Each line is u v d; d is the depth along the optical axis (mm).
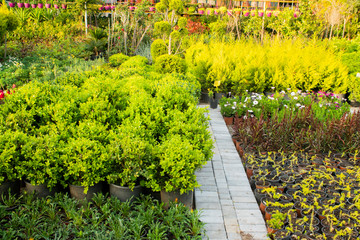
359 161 5266
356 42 12234
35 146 3664
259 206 4227
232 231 3570
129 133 3861
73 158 3564
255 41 14391
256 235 3514
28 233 3135
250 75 9375
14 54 12609
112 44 15664
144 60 12062
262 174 4793
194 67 10227
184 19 10852
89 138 3949
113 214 3457
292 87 9406
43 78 9648
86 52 13914
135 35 15914
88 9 17391
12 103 4547
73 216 3330
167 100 5430
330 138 5488
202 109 4926
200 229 3508
